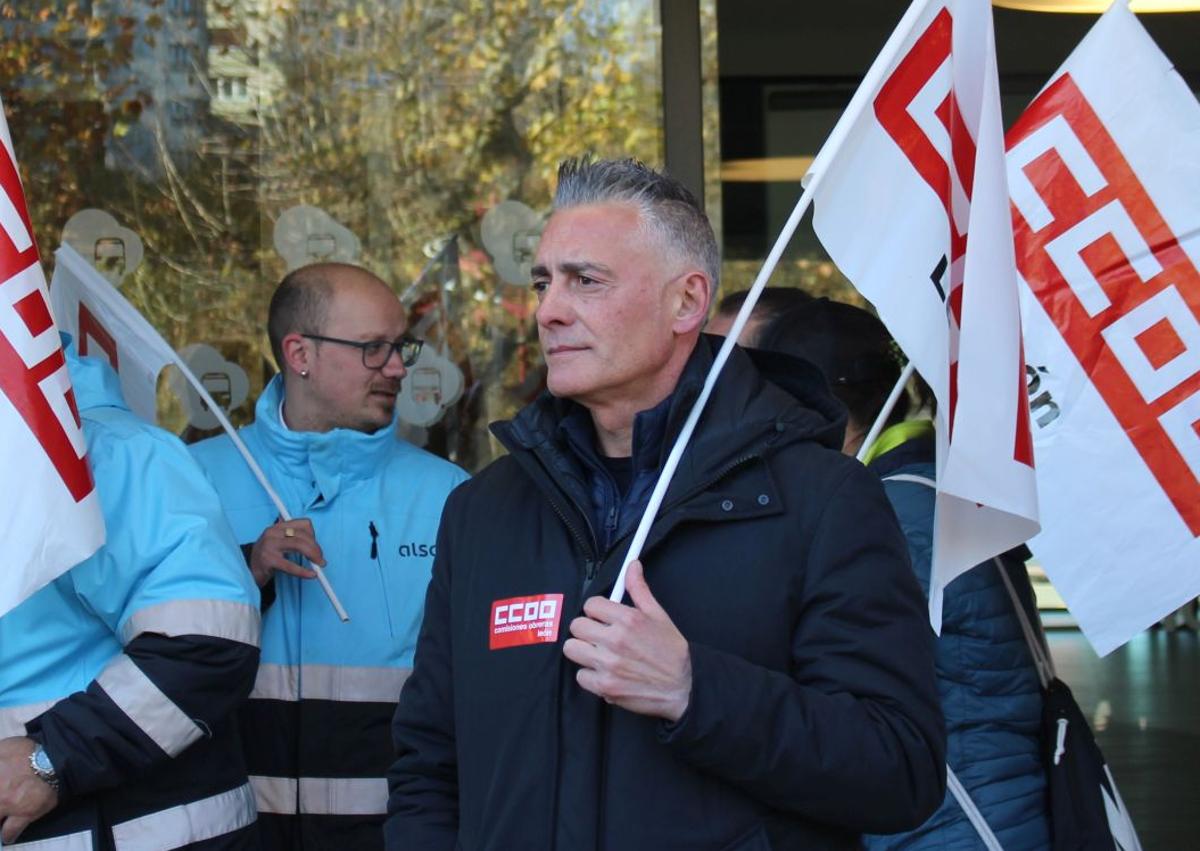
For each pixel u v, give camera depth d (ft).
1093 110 8.50
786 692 6.08
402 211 14.51
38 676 8.05
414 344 10.71
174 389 14.35
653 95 14.52
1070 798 8.17
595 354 6.62
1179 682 31.07
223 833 8.46
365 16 14.51
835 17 19.94
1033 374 8.52
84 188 14.48
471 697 6.72
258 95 14.52
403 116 14.49
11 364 7.57
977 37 7.11
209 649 7.94
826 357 9.71
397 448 10.78
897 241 7.19
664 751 6.30
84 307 11.00
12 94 14.49
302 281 10.46
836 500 6.46
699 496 6.48
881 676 6.30
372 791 9.99
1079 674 32.14
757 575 6.40
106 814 8.08
